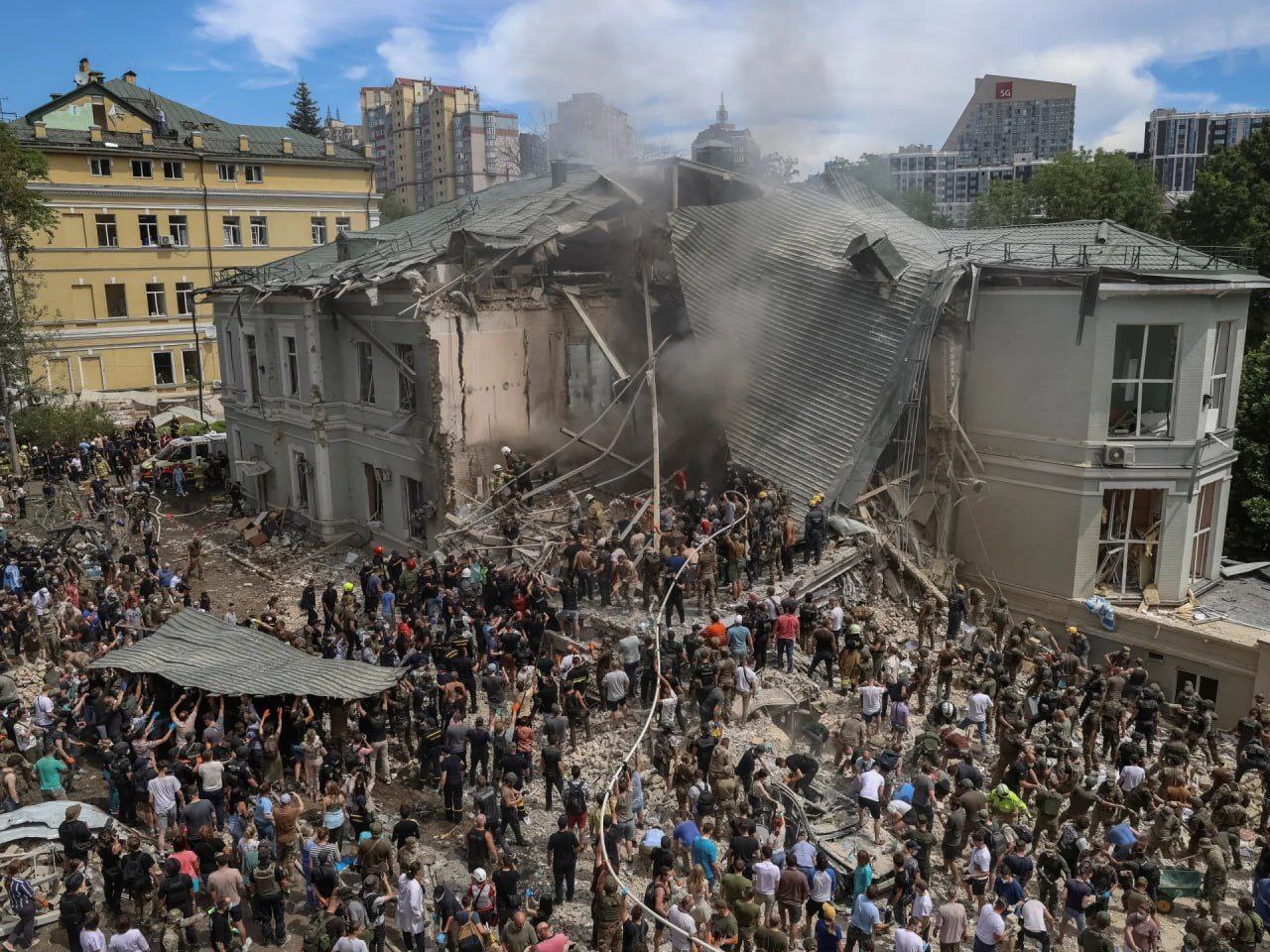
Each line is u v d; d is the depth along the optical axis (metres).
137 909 15.00
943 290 26.52
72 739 19.98
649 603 23.34
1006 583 27.31
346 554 34.06
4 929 14.75
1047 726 20.06
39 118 55.84
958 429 27.05
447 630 22.50
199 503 42.81
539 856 16.66
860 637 21.00
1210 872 15.25
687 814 16.56
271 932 14.65
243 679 19.55
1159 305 24.38
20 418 48.22
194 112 64.44
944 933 13.77
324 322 33.75
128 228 57.94
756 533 24.72
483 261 29.61
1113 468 25.11
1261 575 28.28
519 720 18.20
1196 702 20.25
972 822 15.64
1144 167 58.47
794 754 17.36
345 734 19.73
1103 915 13.08
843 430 27.17
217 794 16.58
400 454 31.59
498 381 30.27
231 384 41.38
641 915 14.89
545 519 27.84
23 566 28.61
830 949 13.27
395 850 16.58
